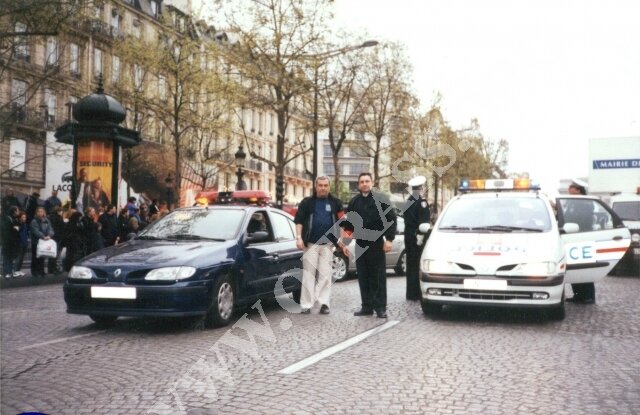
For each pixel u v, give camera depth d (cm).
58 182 2816
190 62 3322
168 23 3319
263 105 2958
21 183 3984
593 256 1018
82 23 1961
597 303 1110
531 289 848
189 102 3372
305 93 2895
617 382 563
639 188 2111
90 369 609
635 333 805
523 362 638
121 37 3688
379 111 3694
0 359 654
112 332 812
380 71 3528
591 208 1148
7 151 3888
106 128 1919
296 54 2811
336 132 3750
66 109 4069
